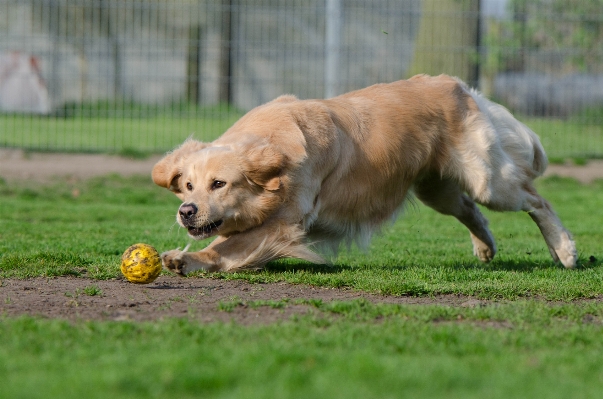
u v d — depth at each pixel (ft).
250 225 33.78
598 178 78.07
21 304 26.68
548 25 89.40
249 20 101.55
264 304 26.63
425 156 36.27
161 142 86.53
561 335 22.71
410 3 88.79
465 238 49.16
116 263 34.94
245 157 32.53
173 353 19.42
